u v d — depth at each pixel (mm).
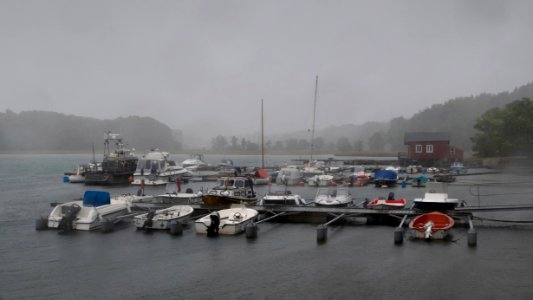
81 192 57094
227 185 39938
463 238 27422
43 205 44812
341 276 20594
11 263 23062
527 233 28719
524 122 100250
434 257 23344
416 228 27281
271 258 23531
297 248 25531
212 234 28969
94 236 28781
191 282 19984
